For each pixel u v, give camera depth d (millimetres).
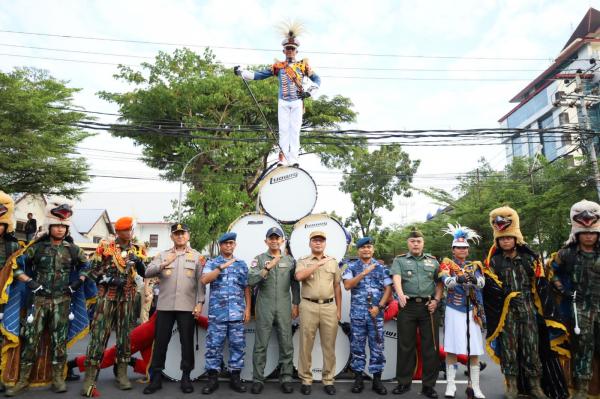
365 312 6012
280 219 6977
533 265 5547
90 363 5488
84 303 6090
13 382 5457
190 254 6129
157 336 5820
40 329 5547
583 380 5180
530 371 5352
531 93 37594
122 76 21766
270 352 6402
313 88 8070
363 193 34469
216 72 23109
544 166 19516
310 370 5852
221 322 5828
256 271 5938
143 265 5961
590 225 5238
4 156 13672
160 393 5660
